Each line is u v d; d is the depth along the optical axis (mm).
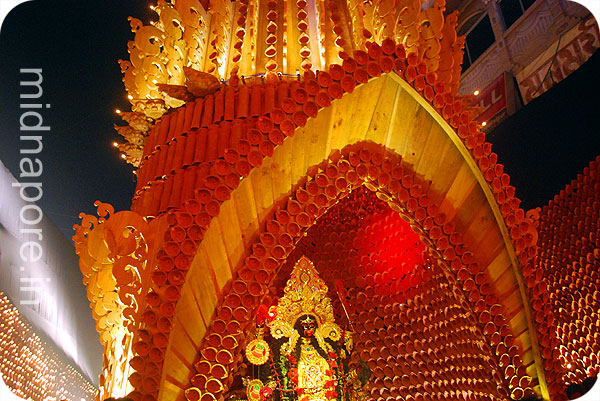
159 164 4594
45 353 7559
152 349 3705
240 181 4156
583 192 7289
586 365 6938
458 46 5320
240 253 4402
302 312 5930
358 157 4812
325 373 5680
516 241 4816
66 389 8188
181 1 5215
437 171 5043
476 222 5020
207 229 3998
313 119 4512
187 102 4895
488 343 4879
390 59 4473
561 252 7559
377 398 6562
